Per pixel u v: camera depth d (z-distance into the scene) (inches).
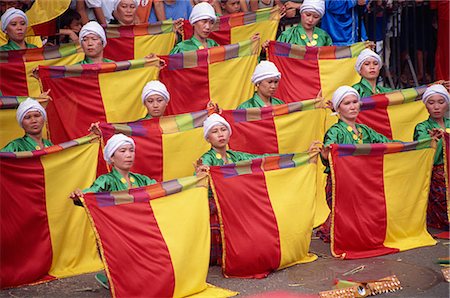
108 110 527.2
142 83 539.8
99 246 403.9
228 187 446.9
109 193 410.9
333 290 417.7
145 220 414.9
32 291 436.1
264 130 528.4
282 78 578.2
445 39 676.1
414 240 506.6
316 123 546.3
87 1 595.5
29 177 448.5
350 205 485.7
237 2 629.9
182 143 507.8
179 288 414.9
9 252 441.4
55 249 457.7
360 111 554.9
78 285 445.1
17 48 553.3
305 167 473.4
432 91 532.1
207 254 428.1
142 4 615.8
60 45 558.9
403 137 564.4
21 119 466.6
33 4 578.6
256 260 448.5
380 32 681.0
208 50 563.2
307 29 599.8
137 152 494.3
